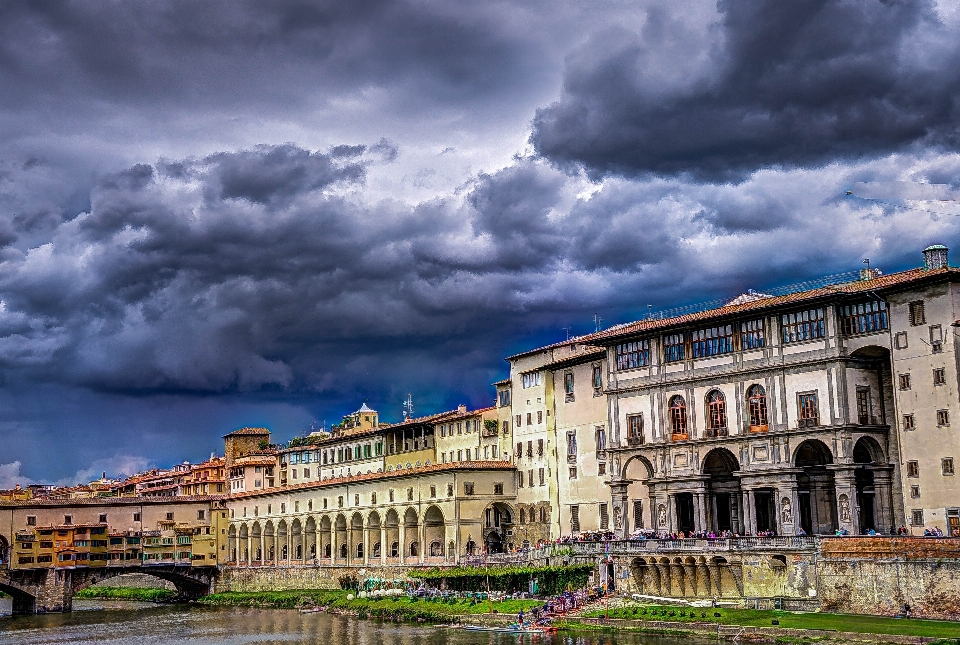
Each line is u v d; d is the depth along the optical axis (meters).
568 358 159.38
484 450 180.75
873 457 116.12
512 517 170.62
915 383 111.94
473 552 166.38
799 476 123.31
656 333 133.50
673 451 130.00
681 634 109.94
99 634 151.25
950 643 89.31
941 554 99.06
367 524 191.88
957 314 109.25
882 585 103.19
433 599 149.50
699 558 119.25
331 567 192.12
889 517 114.38
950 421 108.69
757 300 129.12
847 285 120.62
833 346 116.19
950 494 108.25
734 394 124.94
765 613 109.94
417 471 176.75
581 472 155.75
